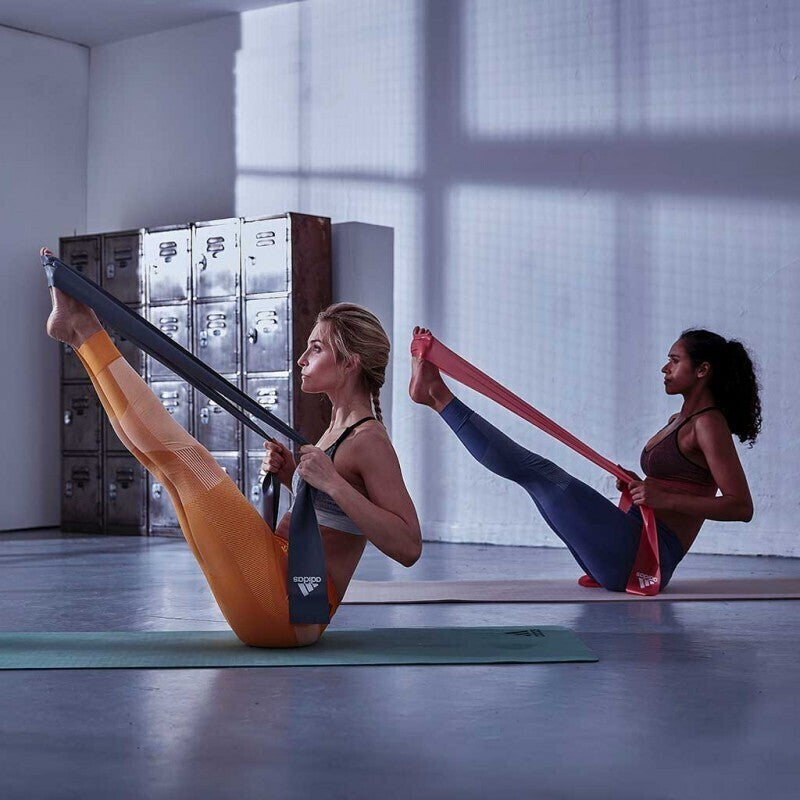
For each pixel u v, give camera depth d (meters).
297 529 3.33
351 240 8.21
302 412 7.84
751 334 6.98
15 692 2.96
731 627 4.07
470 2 7.90
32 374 9.16
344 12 8.40
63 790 2.15
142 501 8.45
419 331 4.81
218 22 8.97
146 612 4.49
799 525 6.82
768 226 6.95
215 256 8.14
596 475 7.46
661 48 7.27
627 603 4.69
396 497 3.28
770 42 6.95
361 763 2.32
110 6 8.69
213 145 9.00
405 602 4.68
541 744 2.47
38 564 6.43
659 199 7.27
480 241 7.86
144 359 8.43
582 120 7.52
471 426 4.77
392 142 8.19
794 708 2.81
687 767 2.30
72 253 8.90
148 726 2.62
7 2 8.55
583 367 7.50
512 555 6.94
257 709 2.77
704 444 4.82
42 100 9.29
